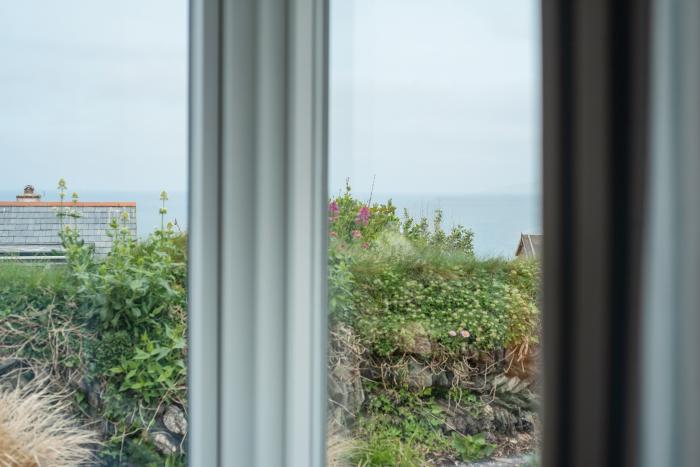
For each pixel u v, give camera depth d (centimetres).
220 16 145
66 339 142
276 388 149
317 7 143
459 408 129
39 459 140
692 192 78
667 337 79
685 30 78
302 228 145
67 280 142
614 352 79
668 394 79
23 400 139
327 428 145
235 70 144
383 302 138
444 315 130
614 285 79
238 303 147
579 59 80
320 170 144
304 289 146
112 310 145
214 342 147
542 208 82
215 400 148
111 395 145
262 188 146
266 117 146
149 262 147
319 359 146
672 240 79
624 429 79
